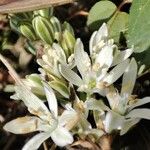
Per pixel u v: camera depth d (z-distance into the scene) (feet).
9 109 0.83
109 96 0.65
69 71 0.65
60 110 0.69
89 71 0.66
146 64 0.74
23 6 0.77
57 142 0.61
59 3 0.77
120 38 0.78
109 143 0.66
